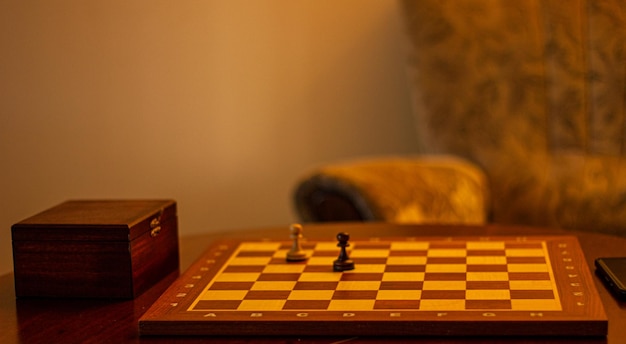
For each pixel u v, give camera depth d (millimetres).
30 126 2602
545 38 2375
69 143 2625
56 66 2592
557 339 1000
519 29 2373
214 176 2707
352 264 1282
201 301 1146
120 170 2658
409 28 2404
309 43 2707
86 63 2604
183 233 2711
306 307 1101
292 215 2750
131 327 1122
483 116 2344
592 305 1054
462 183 2139
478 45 2361
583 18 2357
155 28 2623
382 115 2768
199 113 2676
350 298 1131
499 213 2318
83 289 1266
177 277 1380
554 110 2365
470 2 2391
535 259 1292
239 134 2707
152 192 2682
